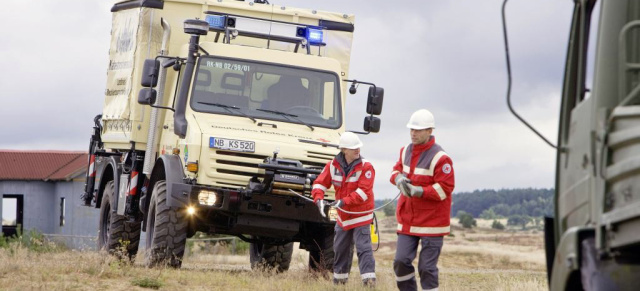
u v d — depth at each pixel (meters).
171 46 20.86
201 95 19.41
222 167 18.42
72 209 76.94
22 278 15.83
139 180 21.81
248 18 20.69
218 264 29.66
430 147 13.23
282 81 20.02
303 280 18.38
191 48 19.41
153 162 20.62
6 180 80.19
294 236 21.03
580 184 7.43
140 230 23.66
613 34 7.02
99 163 25.94
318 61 20.44
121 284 15.73
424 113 13.23
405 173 13.36
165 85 20.58
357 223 16.17
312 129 19.66
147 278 16.05
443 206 13.30
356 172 16.12
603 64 7.01
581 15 7.75
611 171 6.61
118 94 22.84
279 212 18.81
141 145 21.56
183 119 19.06
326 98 20.23
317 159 18.86
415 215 13.34
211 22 20.41
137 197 21.86
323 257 20.30
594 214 6.93
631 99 6.74
